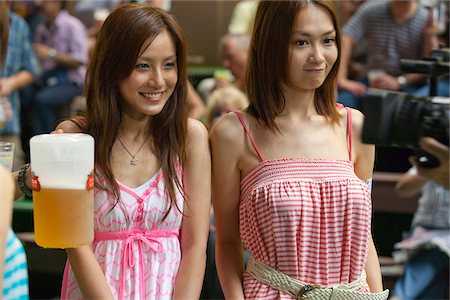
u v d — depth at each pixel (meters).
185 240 5.01
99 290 4.56
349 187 4.93
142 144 4.93
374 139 4.15
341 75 10.98
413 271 8.21
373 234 9.91
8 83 11.12
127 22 4.66
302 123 5.14
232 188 5.18
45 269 9.09
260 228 4.93
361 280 5.02
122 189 4.82
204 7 13.39
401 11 10.77
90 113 4.89
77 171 4.00
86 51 12.45
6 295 3.78
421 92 9.39
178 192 4.93
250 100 5.18
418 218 8.49
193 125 5.07
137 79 4.68
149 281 4.83
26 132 12.14
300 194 4.88
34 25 12.42
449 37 10.69
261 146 5.07
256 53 5.08
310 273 4.93
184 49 4.84
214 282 7.63
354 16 11.17
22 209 9.75
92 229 4.16
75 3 13.09
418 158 4.26
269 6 4.96
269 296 4.92
